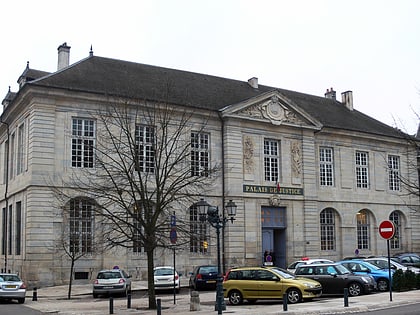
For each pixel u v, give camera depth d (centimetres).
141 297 2694
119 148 2659
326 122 4412
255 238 3750
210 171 2783
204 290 2966
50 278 3048
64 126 3195
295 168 4053
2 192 3909
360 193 4519
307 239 4022
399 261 3173
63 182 3123
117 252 3253
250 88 4428
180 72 4150
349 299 2062
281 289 2069
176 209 3350
